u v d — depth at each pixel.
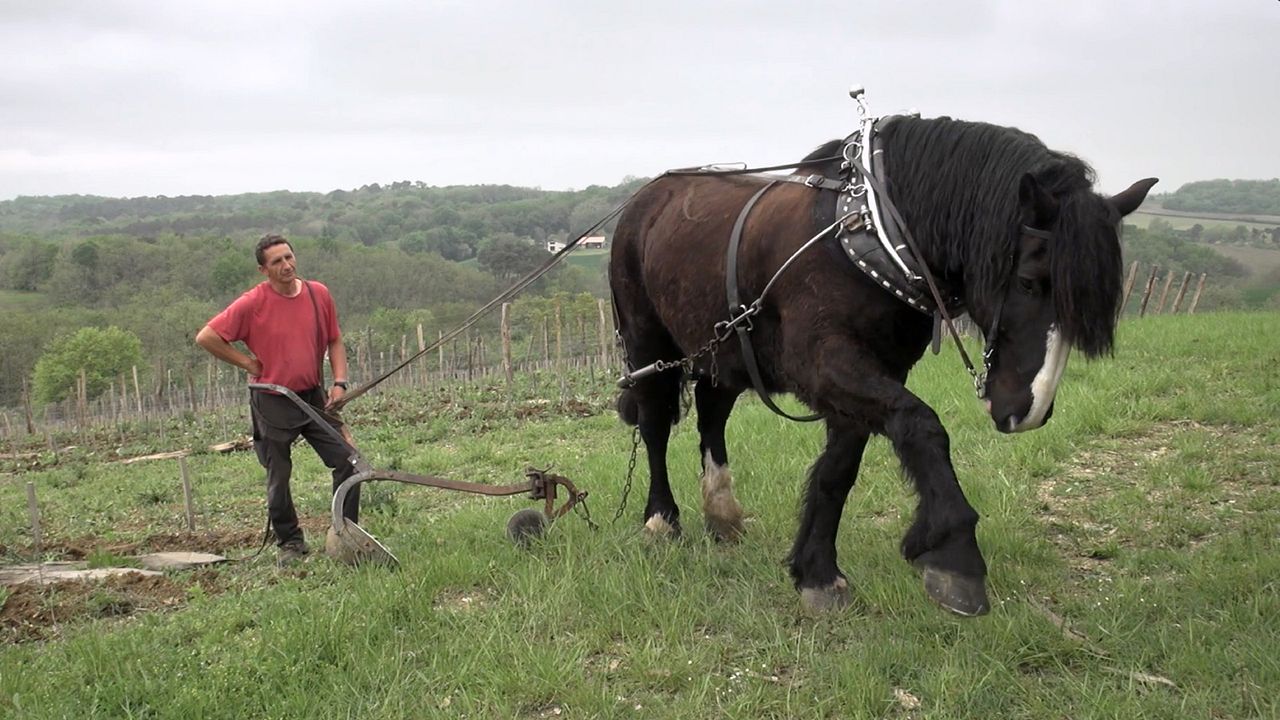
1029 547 5.05
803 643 4.16
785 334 4.27
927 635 4.11
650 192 5.83
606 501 6.75
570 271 66.06
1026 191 3.48
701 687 3.81
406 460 10.73
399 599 4.77
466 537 6.17
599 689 3.84
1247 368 10.23
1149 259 34.22
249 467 12.47
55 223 189.38
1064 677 3.66
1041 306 3.60
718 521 5.73
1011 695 3.60
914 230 4.03
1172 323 16.17
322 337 6.21
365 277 62.22
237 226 129.12
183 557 6.54
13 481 14.28
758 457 7.59
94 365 49.59
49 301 67.12
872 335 4.08
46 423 25.25
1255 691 3.42
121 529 8.54
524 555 5.47
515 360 31.58
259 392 5.99
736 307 4.61
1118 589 4.39
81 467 15.14
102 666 4.24
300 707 3.76
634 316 5.91
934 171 3.99
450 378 21.81
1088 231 3.38
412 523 7.05
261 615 4.84
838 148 4.55
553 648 4.19
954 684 3.65
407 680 3.95
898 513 5.98
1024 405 3.61
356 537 5.58
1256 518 5.38
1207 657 3.66
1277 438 7.03
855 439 4.39
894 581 4.59
